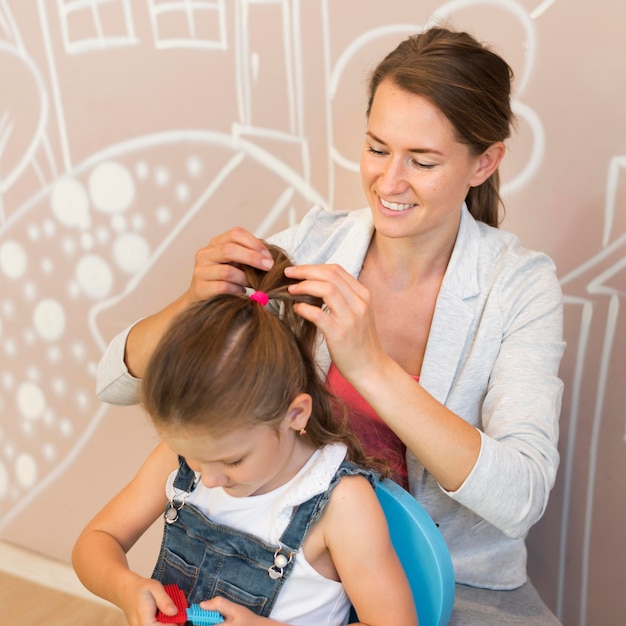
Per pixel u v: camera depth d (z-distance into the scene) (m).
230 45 1.44
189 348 0.80
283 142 1.45
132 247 1.60
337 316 0.85
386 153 1.02
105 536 1.00
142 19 1.48
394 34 1.34
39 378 1.75
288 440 0.88
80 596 1.79
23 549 1.85
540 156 1.32
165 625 0.85
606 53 1.24
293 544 0.88
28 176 1.64
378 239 1.15
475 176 1.09
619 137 1.26
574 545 1.43
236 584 0.90
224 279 0.93
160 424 0.81
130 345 1.10
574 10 1.24
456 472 0.91
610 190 1.29
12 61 1.59
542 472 0.96
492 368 1.08
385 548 0.88
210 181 1.52
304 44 1.39
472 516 1.09
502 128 1.04
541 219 1.35
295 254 1.19
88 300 1.66
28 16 1.55
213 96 1.47
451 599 0.93
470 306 1.09
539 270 1.11
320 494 0.89
